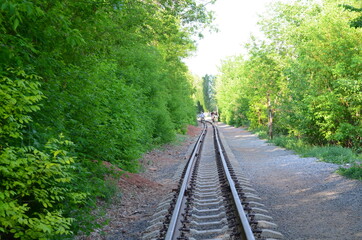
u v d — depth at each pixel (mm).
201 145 24078
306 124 20359
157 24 11789
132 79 16625
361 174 9641
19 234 3678
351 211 6633
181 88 33344
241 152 19953
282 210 7016
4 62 4180
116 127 9906
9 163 3814
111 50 10023
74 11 6637
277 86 28016
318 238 5227
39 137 5031
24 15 4863
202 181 10719
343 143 19000
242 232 5020
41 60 5426
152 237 5520
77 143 7508
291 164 13781
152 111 19688
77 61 7453
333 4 19359
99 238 6047
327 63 18625
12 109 3959
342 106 17562
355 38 17438
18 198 4383
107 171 8758
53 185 4832
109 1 7012
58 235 4715
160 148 21719
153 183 11156
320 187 9062
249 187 9477
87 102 7590
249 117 44469
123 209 8039
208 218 6457
